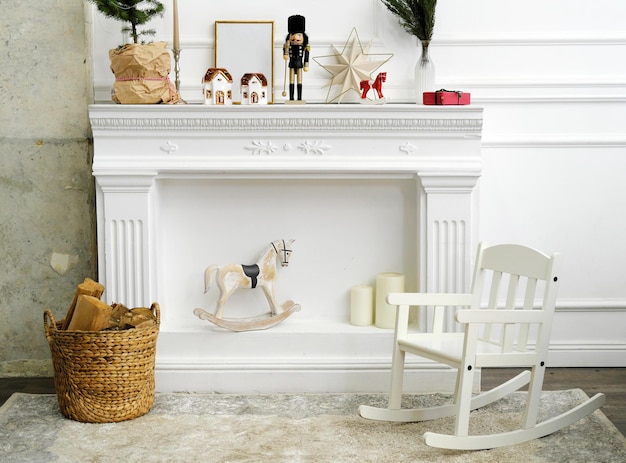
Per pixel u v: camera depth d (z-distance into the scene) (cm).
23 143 327
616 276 342
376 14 332
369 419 279
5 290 333
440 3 333
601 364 343
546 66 336
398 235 327
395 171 308
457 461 243
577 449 252
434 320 284
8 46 324
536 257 263
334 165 307
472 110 302
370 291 322
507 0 334
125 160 306
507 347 265
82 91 325
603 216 340
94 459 246
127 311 293
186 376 311
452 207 310
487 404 291
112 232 310
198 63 334
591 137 336
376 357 313
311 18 333
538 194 339
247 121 304
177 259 328
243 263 328
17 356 336
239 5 332
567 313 343
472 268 318
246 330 314
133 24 307
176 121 304
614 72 337
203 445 257
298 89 316
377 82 318
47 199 329
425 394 310
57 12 323
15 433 267
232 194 325
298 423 276
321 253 329
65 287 332
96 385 274
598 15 335
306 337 313
